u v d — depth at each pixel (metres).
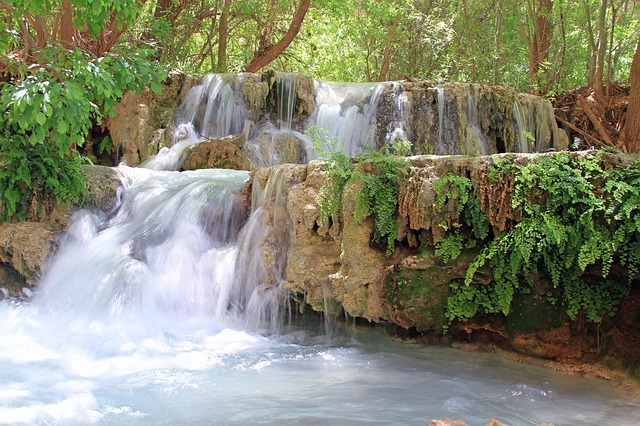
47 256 9.17
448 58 19.91
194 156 12.35
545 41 17.88
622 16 18.05
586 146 15.38
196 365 6.44
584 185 6.16
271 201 8.44
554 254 6.43
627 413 5.30
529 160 6.49
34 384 5.71
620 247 6.10
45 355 6.65
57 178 9.62
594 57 17.33
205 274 8.70
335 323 8.03
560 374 6.39
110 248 9.04
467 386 5.90
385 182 7.26
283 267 8.05
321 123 14.55
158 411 5.07
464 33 20.22
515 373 6.38
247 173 11.35
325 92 15.01
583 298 6.47
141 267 8.50
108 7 8.72
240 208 9.41
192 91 14.50
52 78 8.60
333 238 7.62
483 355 6.98
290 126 14.51
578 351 6.53
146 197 10.17
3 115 9.44
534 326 6.69
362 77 22.61
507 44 19.61
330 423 4.80
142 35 17.41
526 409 5.32
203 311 8.45
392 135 13.70
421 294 7.04
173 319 8.21
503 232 6.61
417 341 7.41
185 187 10.05
